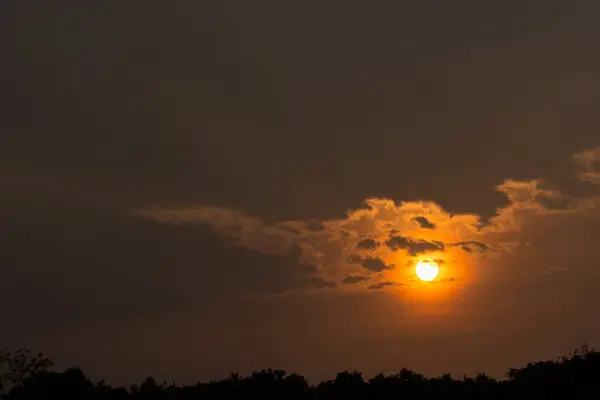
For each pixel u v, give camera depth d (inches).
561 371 2792.8
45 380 2714.1
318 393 2974.9
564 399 2689.5
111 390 2832.2
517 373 2933.1
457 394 2854.3
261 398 2942.9
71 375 2780.5
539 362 2925.7
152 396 2891.2
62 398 2669.8
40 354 2876.5
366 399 2893.7
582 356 2849.4
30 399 2630.4
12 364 2837.1
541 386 2751.0
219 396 2940.5
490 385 2874.0
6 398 2667.3
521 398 2758.4
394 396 2886.3
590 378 2709.2
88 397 2731.3
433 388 2886.3
